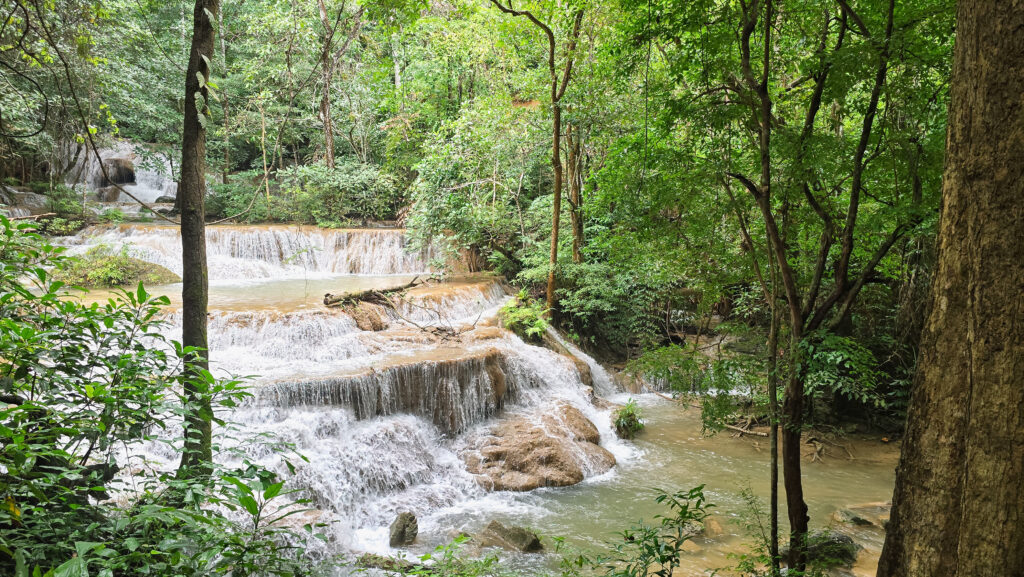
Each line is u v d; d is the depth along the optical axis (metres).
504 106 15.25
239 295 13.67
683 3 5.39
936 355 2.74
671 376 5.69
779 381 5.72
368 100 22.25
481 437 9.87
